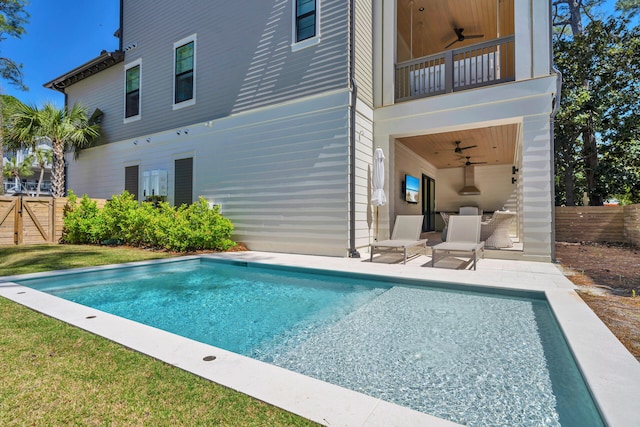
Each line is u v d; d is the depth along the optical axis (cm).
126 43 1190
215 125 929
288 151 797
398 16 963
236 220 884
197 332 341
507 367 251
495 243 736
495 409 198
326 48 746
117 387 192
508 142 1022
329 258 707
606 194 1248
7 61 1423
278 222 809
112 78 1239
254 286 544
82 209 990
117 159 1205
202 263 732
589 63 1162
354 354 280
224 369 213
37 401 179
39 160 2934
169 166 1039
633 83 1148
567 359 258
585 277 493
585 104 1141
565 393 214
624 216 945
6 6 1356
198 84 973
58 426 159
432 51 1200
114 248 872
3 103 1179
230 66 905
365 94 787
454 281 473
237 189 882
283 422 158
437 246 601
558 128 1179
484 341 302
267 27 836
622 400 170
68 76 1342
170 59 1050
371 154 812
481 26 1024
